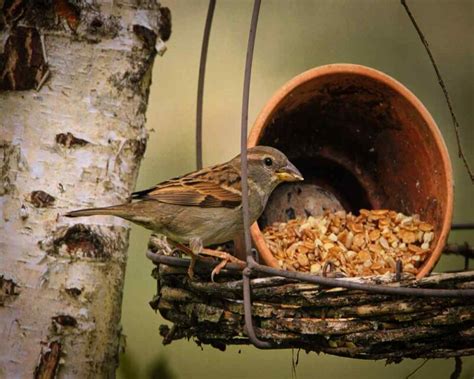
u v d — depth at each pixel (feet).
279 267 26.66
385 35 39.68
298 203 30.17
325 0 39.81
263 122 27.78
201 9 40.37
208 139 37.52
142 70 27.99
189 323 24.76
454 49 39.45
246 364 34.91
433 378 34.94
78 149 26.94
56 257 26.35
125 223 27.86
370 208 30.86
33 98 26.81
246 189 22.89
